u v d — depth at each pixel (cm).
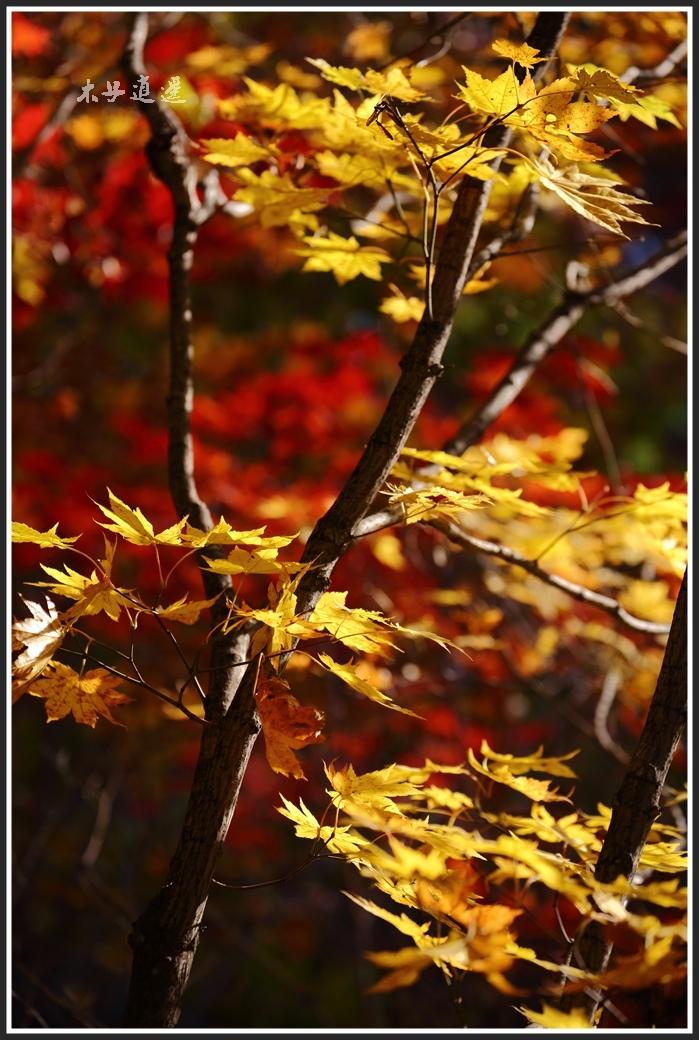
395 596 274
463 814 142
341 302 503
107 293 392
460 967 106
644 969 103
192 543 113
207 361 437
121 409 423
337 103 161
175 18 324
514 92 116
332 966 433
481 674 291
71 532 340
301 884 428
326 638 124
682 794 149
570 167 136
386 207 224
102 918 351
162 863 371
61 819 379
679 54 214
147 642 321
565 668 318
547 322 216
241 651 136
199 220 199
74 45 335
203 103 270
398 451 133
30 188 341
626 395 488
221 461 336
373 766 333
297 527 285
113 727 313
